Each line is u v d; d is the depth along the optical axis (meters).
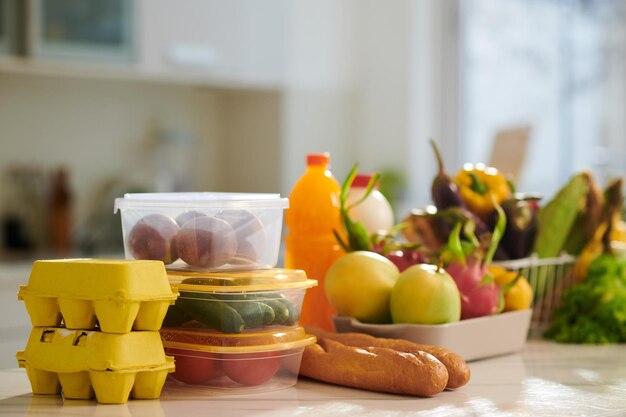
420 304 1.16
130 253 1.06
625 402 0.97
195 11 3.51
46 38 3.16
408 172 3.88
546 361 1.25
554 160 3.69
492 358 1.27
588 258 1.54
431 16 3.94
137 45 3.36
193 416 0.88
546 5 3.72
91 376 0.93
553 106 3.69
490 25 3.91
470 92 3.98
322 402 0.96
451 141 3.99
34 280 0.97
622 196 1.57
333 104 3.99
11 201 3.51
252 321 1.00
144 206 1.05
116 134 3.77
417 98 3.90
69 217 3.56
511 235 1.44
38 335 0.97
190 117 4.00
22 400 0.96
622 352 1.34
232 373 1.00
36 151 3.56
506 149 1.78
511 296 1.33
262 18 3.71
